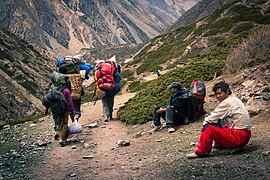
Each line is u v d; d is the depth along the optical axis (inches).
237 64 492.1
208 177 194.9
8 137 433.4
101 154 297.3
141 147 300.2
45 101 341.4
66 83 371.2
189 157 236.7
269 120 289.4
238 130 222.8
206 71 531.2
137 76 2100.1
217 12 2701.8
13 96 3102.9
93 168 255.6
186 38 2699.3
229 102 225.5
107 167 253.0
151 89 520.4
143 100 481.1
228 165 206.2
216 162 215.9
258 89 358.3
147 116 410.3
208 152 232.7
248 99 350.3
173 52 2439.7
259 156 211.0
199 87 343.0
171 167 225.8
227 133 224.5
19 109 2989.7
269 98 327.0
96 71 446.3
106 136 371.2
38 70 4596.5
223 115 226.5
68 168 264.2
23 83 3740.2
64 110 342.3
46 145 356.2
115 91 448.5
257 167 193.9
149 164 243.3
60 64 417.7
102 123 449.4
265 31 499.8
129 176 222.8
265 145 231.5
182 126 342.0
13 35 5408.5
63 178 238.8
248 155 216.5
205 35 2073.1
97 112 543.5
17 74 3791.8
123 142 316.2
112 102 461.4
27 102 3297.2
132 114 429.7
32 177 248.8
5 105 2812.5
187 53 1964.8
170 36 3265.3
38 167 276.1
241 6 2347.4
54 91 342.6
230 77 465.1
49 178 242.8
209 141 230.4
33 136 418.9
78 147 332.8
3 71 3661.4
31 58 4803.2
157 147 289.1
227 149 237.0
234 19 2148.1
